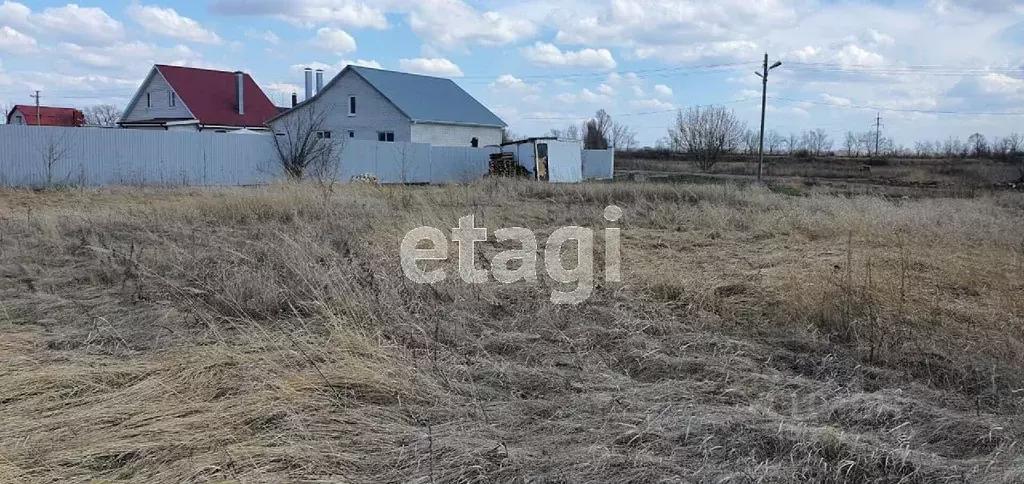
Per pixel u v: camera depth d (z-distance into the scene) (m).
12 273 6.95
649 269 7.49
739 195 16.84
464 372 4.27
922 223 11.05
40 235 8.78
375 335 4.77
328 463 3.10
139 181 20.34
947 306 5.71
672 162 54.50
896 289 5.95
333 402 3.74
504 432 3.43
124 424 3.43
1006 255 8.40
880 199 16.42
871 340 4.73
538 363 4.55
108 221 10.15
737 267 7.92
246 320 5.23
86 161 20.36
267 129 40.91
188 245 8.08
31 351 4.57
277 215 11.61
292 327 5.07
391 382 3.94
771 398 3.87
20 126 19.05
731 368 4.38
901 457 3.09
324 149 25.39
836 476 2.98
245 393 3.84
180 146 22.44
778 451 3.20
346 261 6.37
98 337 4.88
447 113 37.19
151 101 41.53
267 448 3.17
